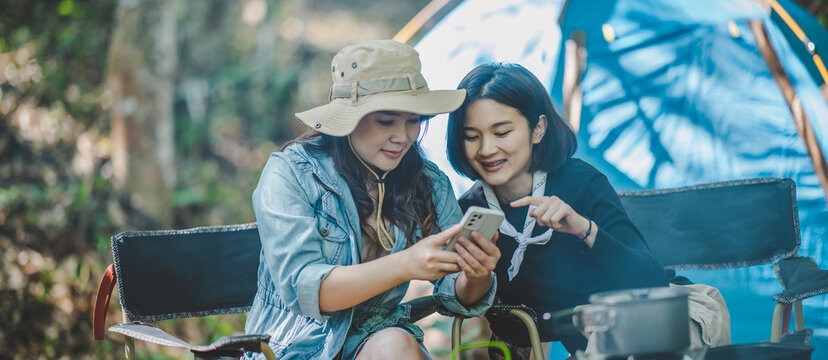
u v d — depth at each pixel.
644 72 3.30
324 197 2.19
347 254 2.19
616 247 2.29
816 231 2.93
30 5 6.38
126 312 2.41
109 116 6.37
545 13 3.22
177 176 7.20
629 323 1.74
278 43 9.28
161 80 6.55
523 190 2.53
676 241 2.75
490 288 2.25
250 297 2.54
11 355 4.14
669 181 3.25
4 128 5.77
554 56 3.26
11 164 5.53
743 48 3.15
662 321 1.74
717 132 3.18
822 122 3.00
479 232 2.00
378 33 10.34
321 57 9.55
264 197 2.18
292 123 8.38
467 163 2.51
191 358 4.07
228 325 4.49
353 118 2.07
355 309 2.19
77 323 4.35
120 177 6.24
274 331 2.23
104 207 5.73
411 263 1.99
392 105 2.04
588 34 3.35
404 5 10.69
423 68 3.23
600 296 1.80
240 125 8.17
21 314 4.33
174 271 2.48
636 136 3.30
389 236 2.25
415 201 2.29
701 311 2.27
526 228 2.51
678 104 3.25
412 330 2.25
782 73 3.07
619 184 3.32
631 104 3.31
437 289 2.32
